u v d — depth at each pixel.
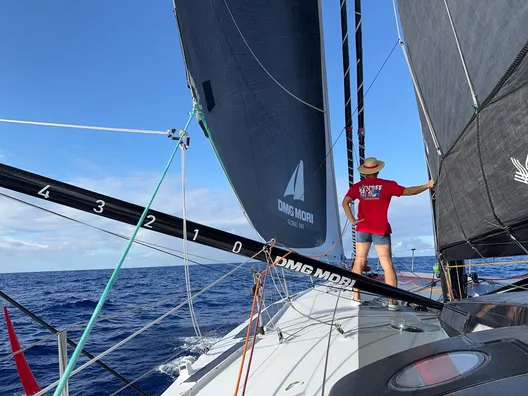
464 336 1.07
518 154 1.70
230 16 3.42
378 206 3.48
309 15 4.46
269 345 2.53
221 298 9.59
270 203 3.42
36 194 1.42
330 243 4.61
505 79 1.65
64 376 1.03
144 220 1.65
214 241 1.85
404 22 2.98
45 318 9.02
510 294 2.02
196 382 2.04
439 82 2.43
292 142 3.98
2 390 4.58
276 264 2.09
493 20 1.68
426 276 6.08
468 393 0.72
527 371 0.74
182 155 1.79
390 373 0.92
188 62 2.66
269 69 3.85
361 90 5.11
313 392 1.79
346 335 2.49
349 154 5.29
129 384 1.89
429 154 3.10
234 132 3.12
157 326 6.99
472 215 2.26
